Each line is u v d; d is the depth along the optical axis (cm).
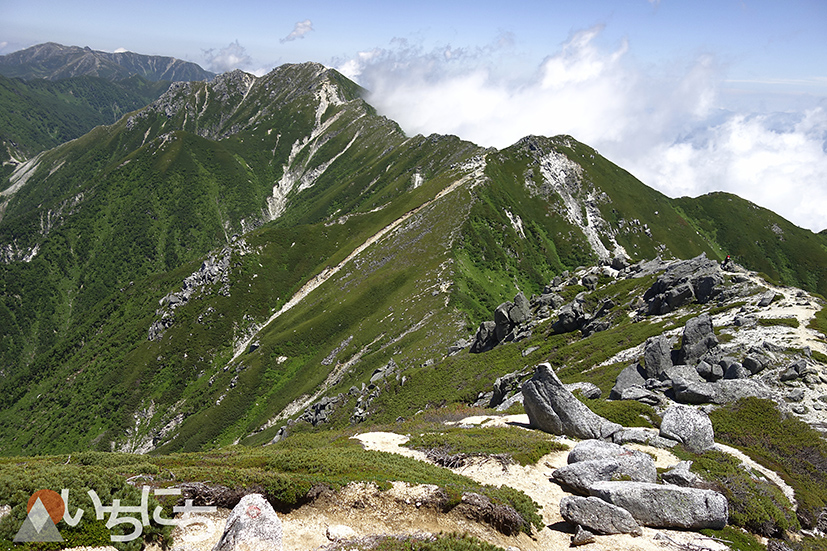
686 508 2356
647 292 8375
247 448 4338
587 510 2336
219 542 1928
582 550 2178
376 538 2003
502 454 3195
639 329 7125
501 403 6419
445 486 2498
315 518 2377
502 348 9250
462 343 11569
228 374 19400
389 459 3136
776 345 4712
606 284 10038
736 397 4019
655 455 3144
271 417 15588
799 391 3972
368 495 2464
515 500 2455
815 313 5488
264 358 18588
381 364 13862
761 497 2617
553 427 3772
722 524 2350
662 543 2206
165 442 17725
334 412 11162
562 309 9431
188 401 19300
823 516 2750
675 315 7206
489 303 17938
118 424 19712
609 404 4191
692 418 3362
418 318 16188
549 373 3838
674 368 4666
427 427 4500
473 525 2341
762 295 6500
